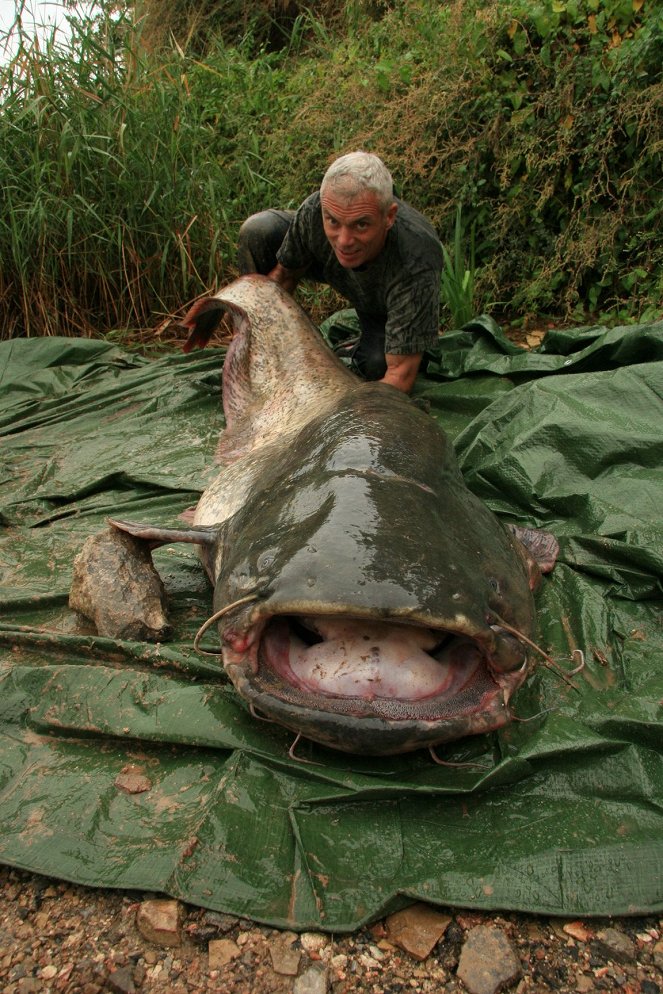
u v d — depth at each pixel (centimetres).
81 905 189
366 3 860
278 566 201
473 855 193
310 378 395
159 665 250
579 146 576
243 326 427
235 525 256
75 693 236
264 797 204
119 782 212
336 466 231
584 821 201
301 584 190
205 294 634
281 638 216
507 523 332
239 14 1068
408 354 399
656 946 180
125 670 242
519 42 588
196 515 324
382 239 379
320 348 421
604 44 576
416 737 193
